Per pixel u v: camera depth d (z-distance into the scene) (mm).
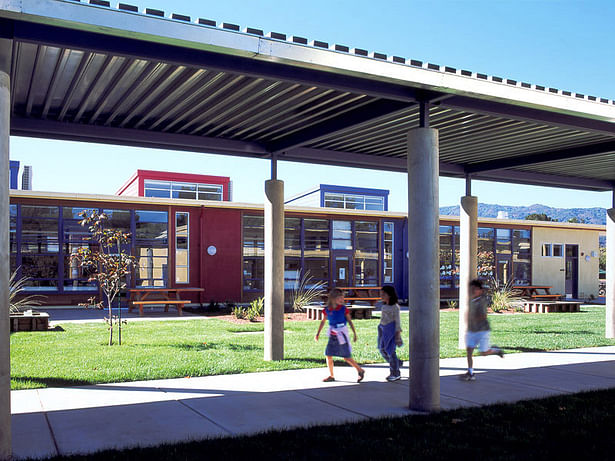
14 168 27266
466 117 8312
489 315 21078
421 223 6844
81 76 6488
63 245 22734
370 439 5453
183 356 10344
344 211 28125
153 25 4867
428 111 6977
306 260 27422
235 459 4816
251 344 12125
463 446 5250
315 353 10867
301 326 16109
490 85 6754
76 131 8312
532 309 23469
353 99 7477
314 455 4957
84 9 4609
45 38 5051
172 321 17609
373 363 9969
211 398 7211
